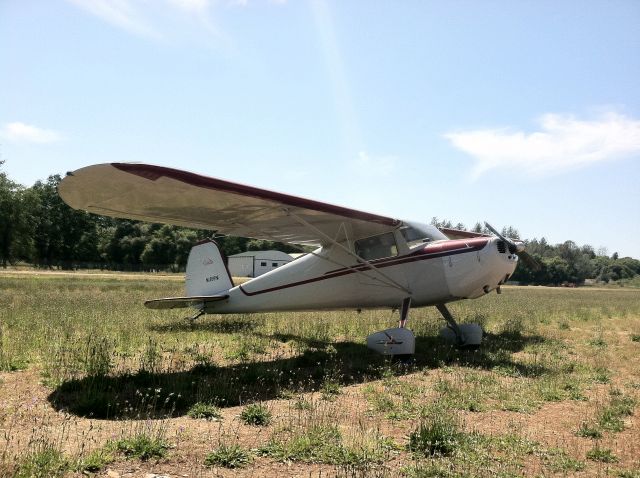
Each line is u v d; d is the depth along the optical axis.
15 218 49.94
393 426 4.26
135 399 4.77
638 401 5.33
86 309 11.40
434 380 6.19
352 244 8.83
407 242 8.46
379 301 8.76
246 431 3.98
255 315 12.21
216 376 5.89
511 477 3.16
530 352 8.48
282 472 3.19
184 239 71.88
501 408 4.94
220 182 6.03
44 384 5.25
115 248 74.31
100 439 3.66
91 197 6.15
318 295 9.30
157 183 5.77
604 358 7.98
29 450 3.34
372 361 7.37
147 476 3.02
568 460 3.50
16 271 49.00
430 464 3.31
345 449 3.52
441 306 8.87
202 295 10.86
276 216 7.58
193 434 3.84
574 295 32.84
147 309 12.25
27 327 8.57
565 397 5.46
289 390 5.38
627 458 3.62
